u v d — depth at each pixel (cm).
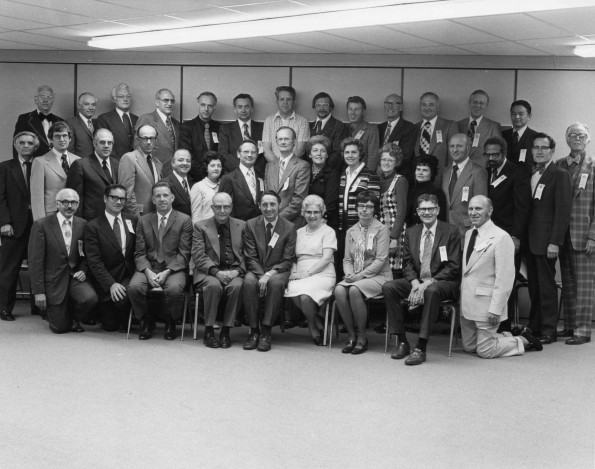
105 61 939
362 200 704
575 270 749
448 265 684
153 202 749
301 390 554
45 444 435
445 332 791
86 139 874
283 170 794
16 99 952
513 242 706
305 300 700
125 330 761
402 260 712
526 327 711
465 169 767
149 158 797
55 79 948
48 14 721
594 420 492
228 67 929
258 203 786
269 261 719
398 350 665
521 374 611
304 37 796
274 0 642
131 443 438
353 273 711
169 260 732
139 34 821
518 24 686
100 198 776
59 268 733
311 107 918
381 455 424
